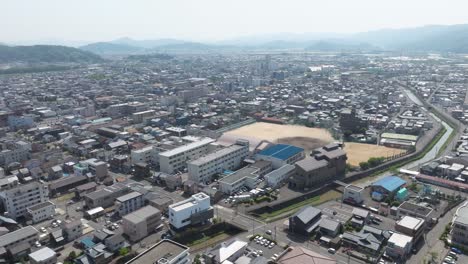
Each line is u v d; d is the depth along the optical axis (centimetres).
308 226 15025
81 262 12888
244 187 19588
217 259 12756
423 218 15238
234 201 17950
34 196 17150
